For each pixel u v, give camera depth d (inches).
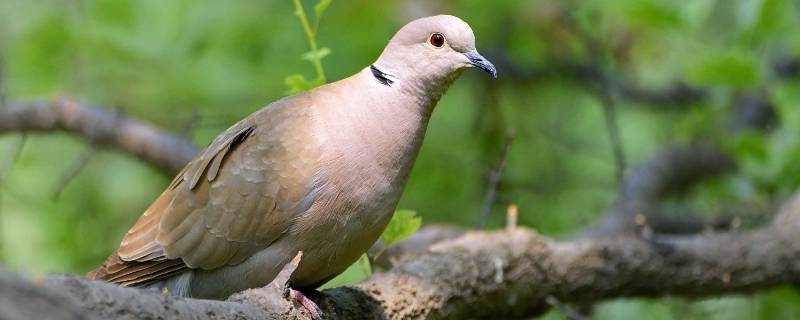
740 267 385.4
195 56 536.7
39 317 145.6
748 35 471.2
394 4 550.0
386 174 272.4
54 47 512.1
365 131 270.8
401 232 313.7
